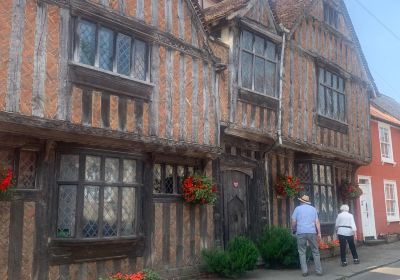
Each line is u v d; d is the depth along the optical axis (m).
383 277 9.25
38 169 6.78
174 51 8.70
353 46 15.02
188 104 8.83
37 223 6.64
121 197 7.66
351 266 10.56
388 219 17.69
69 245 6.82
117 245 7.54
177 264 8.60
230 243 9.20
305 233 9.23
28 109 6.30
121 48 7.80
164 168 8.73
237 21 10.03
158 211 8.41
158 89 8.27
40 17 6.60
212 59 9.47
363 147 14.93
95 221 7.22
